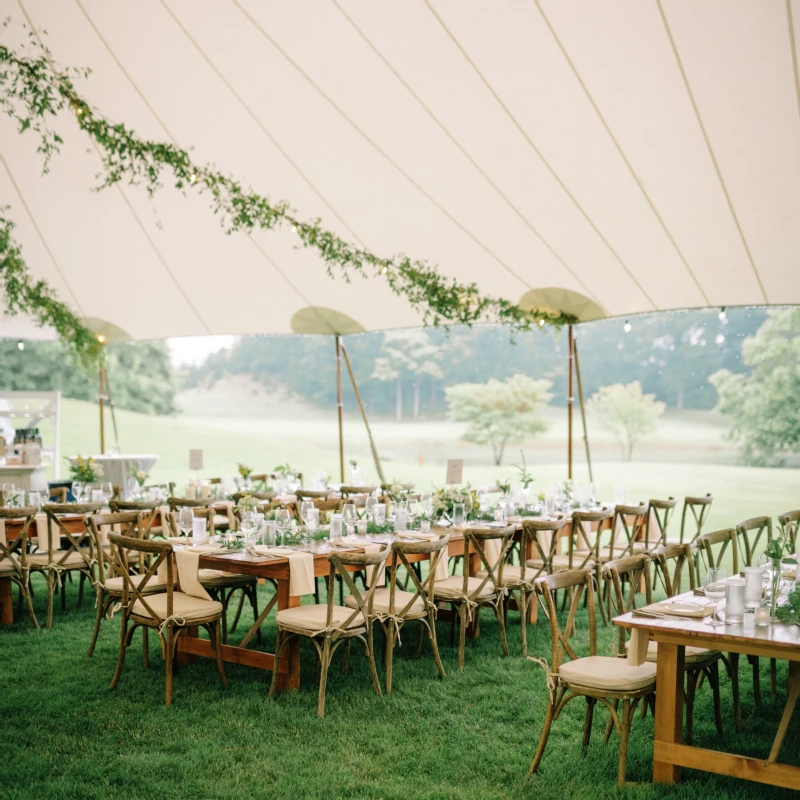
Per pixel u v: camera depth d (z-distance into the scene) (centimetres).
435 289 859
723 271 746
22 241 899
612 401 2458
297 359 3097
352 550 517
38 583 771
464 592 517
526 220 756
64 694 450
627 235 733
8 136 762
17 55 654
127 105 721
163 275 967
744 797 316
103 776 346
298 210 821
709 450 2484
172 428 2667
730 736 385
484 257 827
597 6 509
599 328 2669
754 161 599
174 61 666
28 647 545
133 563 667
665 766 327
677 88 556
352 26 593
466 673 494
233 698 444
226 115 721
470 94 629
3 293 955
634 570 403
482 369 2755
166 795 329
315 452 2611
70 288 984
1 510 574
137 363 2831
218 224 874
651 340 2605
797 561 415
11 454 880
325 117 701
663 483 1900
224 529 747
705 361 2523
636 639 334
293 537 532
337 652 542
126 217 875
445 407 2928
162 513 721
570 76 578
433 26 572
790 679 394
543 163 679
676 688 325
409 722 411
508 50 573
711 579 369
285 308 1009
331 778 345
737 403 2194
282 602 475
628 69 553
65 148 781
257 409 3116
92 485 757
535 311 873
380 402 2992
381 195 780
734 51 511
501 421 2478
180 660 506
